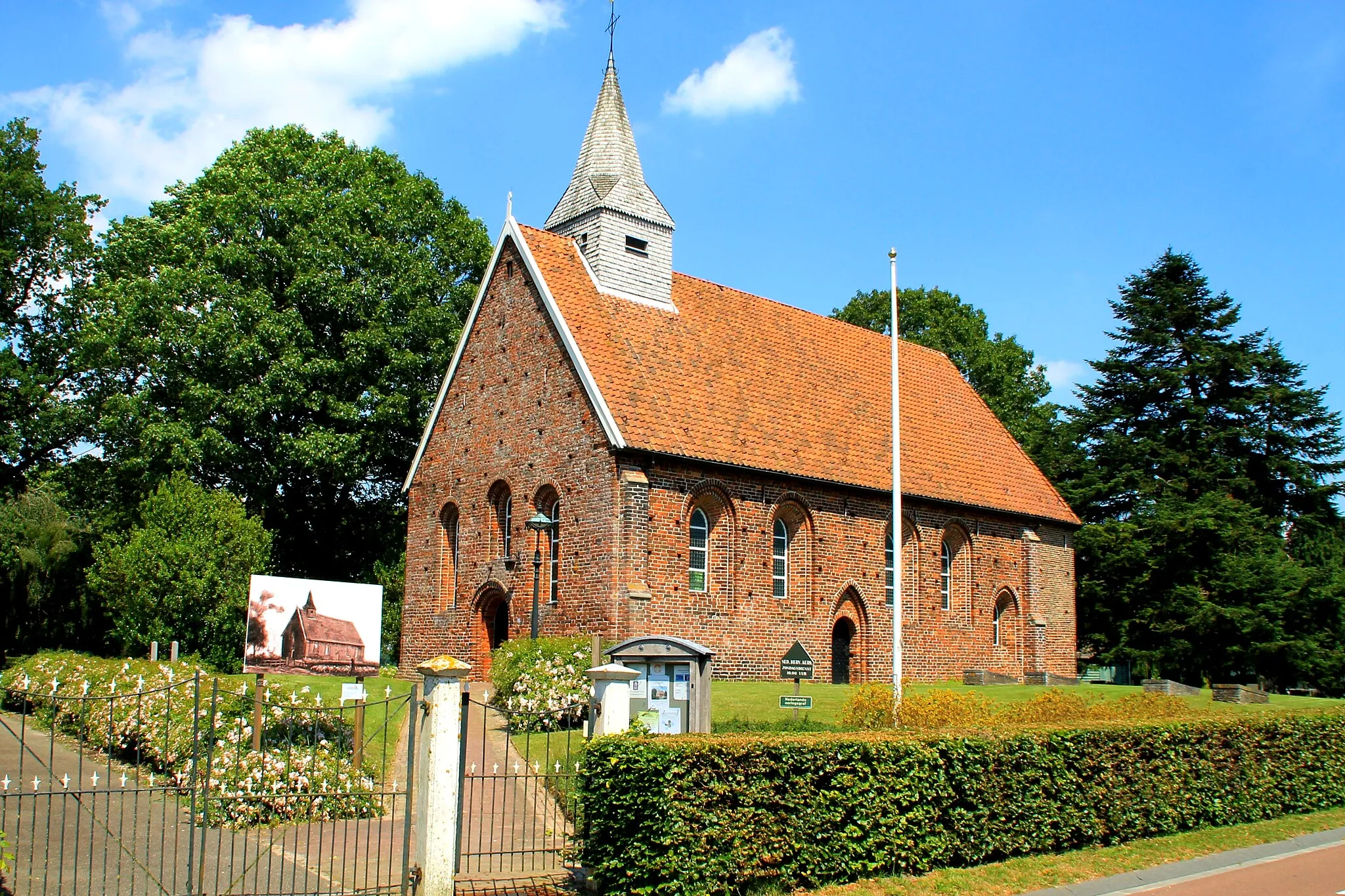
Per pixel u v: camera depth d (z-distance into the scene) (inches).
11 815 610.5
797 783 559.8
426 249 1838.1
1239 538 1995.6
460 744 553.0
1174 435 2181.3
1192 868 650.2
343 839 618.8
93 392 1723.7
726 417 1376.7
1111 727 727.7
